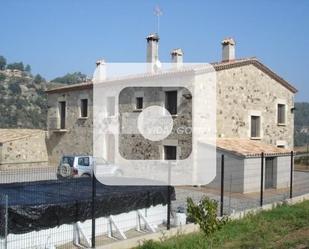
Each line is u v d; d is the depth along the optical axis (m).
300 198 15.03
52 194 10.72
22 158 27.22
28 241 9.02
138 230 11.12
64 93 27.70
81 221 9.93
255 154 18.20
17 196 10.27
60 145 27.98
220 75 20.55
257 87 22.81
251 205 14.55
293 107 25.70
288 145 25.28
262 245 9.11
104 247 8.88
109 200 10.52
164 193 11.98
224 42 24.08
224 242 9.37
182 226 10.48
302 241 9.45
